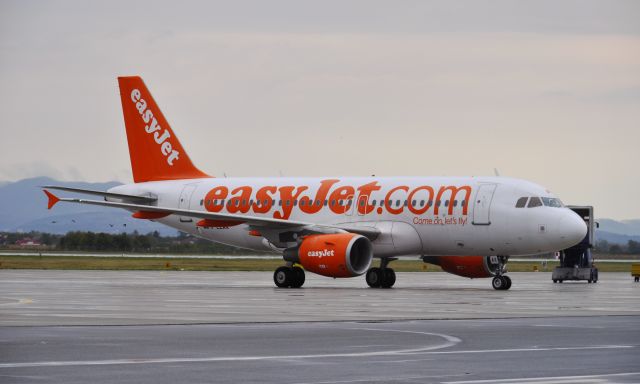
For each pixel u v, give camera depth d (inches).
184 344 1566.2
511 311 2320.4
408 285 4001.0
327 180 4030.5
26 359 1385.3
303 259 3545.8
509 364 1353.3
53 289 3245.6
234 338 1659.7
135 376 1240.8
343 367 1322.6
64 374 1254.3
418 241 3727.9
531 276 5418.3
